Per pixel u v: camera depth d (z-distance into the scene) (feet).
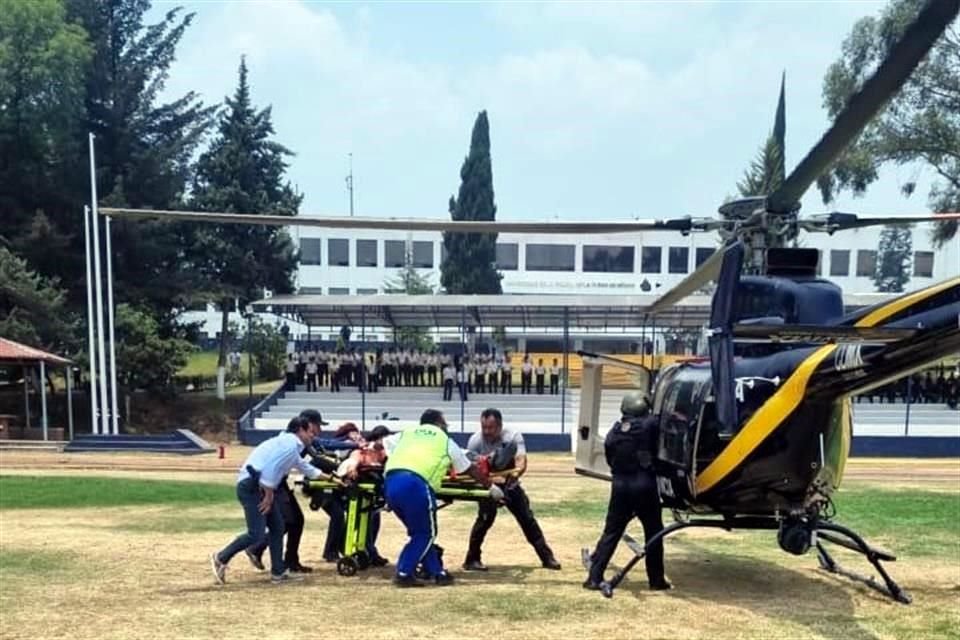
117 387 105.09
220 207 119.34
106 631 20.39
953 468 76.59
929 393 105.50
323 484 28.04
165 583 25.80
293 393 104.68
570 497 50.60
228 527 37.93
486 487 26.71
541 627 21.07
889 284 211.20
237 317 159.84
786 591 25.50
